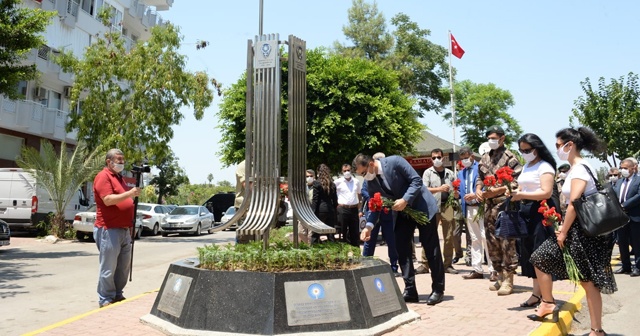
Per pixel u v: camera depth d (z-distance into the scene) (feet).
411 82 117.70
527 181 20.59
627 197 33.86
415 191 21.61
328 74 66.74
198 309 17.53
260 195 22.17
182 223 87.35
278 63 22.40
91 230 65.41
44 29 50.19
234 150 69.87
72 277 35.83
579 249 17.20
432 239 22.63
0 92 48.93
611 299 25.75
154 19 136.36
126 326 19.08
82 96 108.06
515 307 21.67
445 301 23.06
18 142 94.84
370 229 22.99
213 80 79.51
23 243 61.93
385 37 117.80
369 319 17.74
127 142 75.92
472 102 167.32
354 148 66.44
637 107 92.53
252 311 16.88
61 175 66.69
